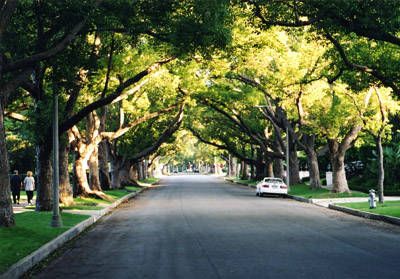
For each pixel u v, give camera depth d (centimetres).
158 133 5747
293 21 2138
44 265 1200
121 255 1318
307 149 4428
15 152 5278
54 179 1861
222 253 1320
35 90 2338
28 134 2297
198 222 2131
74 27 1636
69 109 2530
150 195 4441
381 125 2961
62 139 2622
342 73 2488
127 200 3781
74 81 2091
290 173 5141
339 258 1234
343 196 3716
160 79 3728
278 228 1895
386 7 1669
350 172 6003
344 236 1662
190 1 1850
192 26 1827
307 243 1498
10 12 1475
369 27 1778
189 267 1127
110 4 1725
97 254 1346
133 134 5097
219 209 2828
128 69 2834
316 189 4366
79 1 1609
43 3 1666
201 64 3297
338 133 3756
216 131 6419
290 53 3541
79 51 1945
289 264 1155
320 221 2167
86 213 2461
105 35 2222
